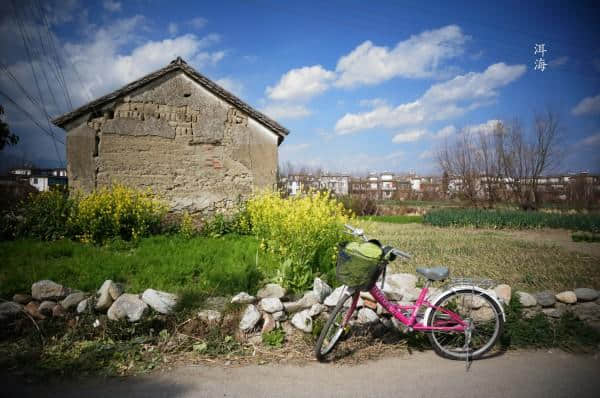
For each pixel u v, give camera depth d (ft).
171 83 33.42
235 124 35.14
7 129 37.47
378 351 12.68
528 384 10.39
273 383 10.37
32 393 9.64
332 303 14.11
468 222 67.00
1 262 18.92
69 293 14.24
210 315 13.61
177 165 33.40
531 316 14.23
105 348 11.97
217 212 34.22
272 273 18.19
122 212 27.32
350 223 22.82
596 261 31.32
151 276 17.57
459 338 12.80
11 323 12.87
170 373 10.95
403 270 27.45
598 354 12.51
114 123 31.63
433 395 9.75
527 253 35.94
